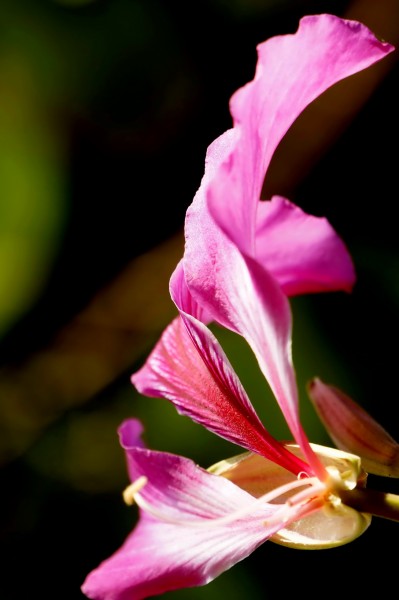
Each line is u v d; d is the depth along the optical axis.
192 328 0.37
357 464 0.37
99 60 0.68
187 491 0.37
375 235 0.67
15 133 0.66
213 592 0.59
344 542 0.37
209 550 0.36
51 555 0.65
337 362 0.60
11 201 0.65
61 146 0.67
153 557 0.36
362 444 0.38
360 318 0.62
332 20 0.34
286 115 0.35
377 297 0.62
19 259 0.66
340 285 0.41
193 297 0.37
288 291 0.41
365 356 0.61
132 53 0.68
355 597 0.60
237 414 0.37
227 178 0.33
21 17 0.66
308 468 0.37
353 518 0.37
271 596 0.60
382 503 0.37
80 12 0.67
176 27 0.69
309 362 0.60
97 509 0.66
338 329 0.61
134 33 0.68
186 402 0.38
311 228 0.40
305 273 0.40
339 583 0.61
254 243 0.35
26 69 0.66
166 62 0.69
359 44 0.34
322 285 0.41
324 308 0.61
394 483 0.61
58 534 0.66
